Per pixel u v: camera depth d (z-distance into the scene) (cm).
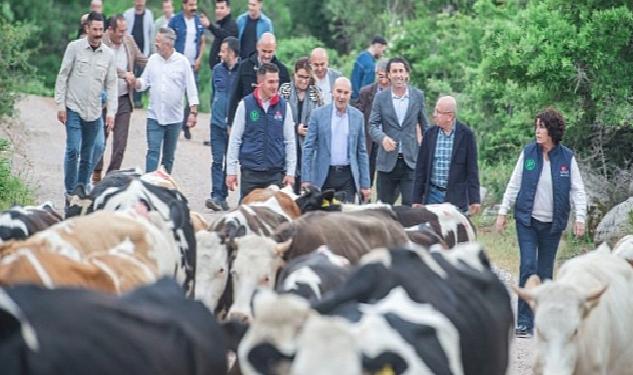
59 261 990
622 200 2250
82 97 2019
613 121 2283
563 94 2347
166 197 1331
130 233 1107
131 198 1311
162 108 2162
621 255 1347
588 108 2345
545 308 1105
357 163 1797
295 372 792
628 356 1216
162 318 852
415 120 1872
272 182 1820
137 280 1030
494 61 2375
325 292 1034
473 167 1694
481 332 974
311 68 1911
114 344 789
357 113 1794
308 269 1059
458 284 996
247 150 1811
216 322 929
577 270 1202
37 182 2303
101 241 1080
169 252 1162
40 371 738
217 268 1275
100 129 2055
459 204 1694
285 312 876
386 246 1303
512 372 1403
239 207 1446
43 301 790
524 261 1560
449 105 1683
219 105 2177
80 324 785
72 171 2034
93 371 765
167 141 2191
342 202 1630
